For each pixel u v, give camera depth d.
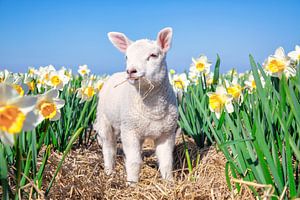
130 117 1.40
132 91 1.38
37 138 1.38
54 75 1.51
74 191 1.19
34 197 0.98
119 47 1.52
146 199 1.25
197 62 1.86
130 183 1.37
